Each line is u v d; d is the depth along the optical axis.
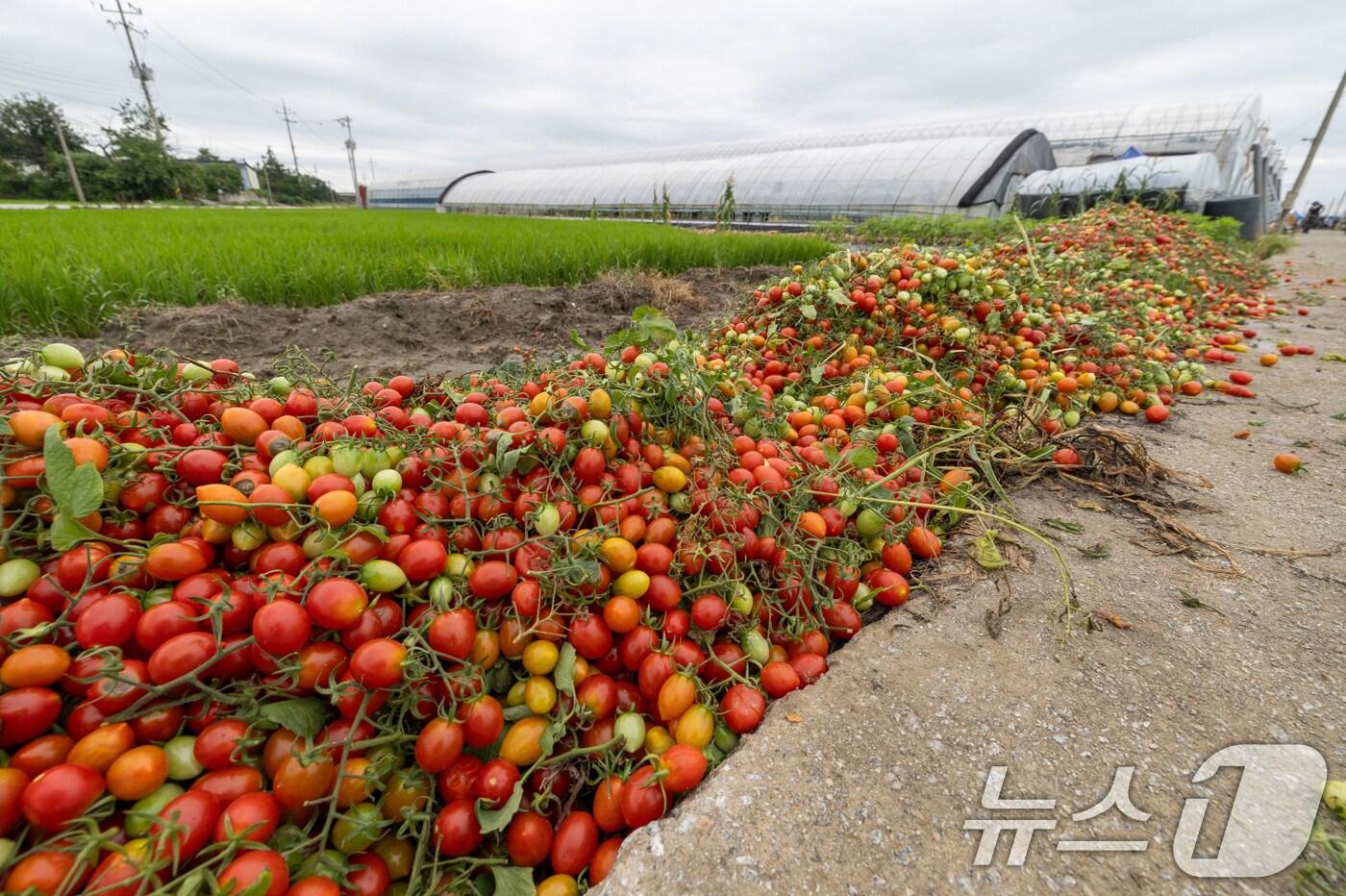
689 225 29.59
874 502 2.45
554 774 1.62
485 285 7.76
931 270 4.49
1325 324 7.48
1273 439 3.87
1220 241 12.48
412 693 1.50
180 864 1.22
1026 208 16.61
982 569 2.53
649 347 2.73
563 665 1.68
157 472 1.67
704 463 2.29
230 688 1.46
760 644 1.98
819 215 26.84
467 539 1.86
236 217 20.28
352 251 8.38
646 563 1.91
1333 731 1.76
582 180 39.09
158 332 5.24
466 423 2.23
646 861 1.43
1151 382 4.52
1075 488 3.29
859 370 3.88
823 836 1.49
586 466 2.00
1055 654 2.07
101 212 22.08
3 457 1.52
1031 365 4.28
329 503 1.60
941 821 1.53
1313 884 1.37
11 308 4.92
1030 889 1.38
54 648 1.29
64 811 1.13
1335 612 2.25
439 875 1.42
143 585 1.51
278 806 1.33
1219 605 2.31
